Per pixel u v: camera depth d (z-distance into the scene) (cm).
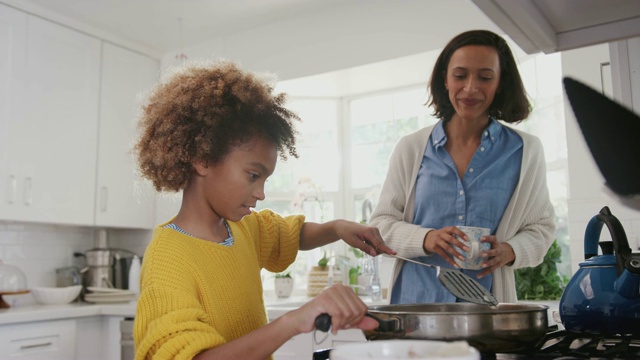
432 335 78
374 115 352
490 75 137
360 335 237
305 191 352
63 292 304
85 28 326
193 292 84
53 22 311
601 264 96
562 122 265
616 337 93
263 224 118
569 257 268
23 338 257
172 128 93
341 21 313
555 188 276
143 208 356
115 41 344
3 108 284
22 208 289
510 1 100
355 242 118
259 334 73
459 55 138
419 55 292
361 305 72
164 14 317
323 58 316
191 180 96
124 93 348
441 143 146
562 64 248
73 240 354
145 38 350
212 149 90
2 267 292
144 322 78
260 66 334
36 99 300
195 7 309
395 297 147
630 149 98
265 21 330
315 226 125
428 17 290
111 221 335
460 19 282
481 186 142
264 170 94
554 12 114
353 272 328
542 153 148
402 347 56
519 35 118
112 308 290
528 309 82
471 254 125
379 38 302
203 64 105
